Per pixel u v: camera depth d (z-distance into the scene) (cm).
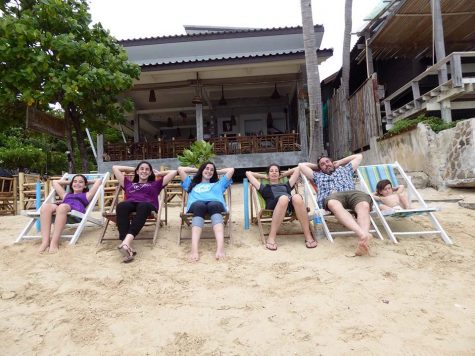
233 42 1330
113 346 255
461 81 731
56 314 295
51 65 753
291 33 1309
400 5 919
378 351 240
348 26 1220
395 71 1331
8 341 262
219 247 405
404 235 450
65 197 487
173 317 288
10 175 865
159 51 1340
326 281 340
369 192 494
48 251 423
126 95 1344
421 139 770
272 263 384
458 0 917
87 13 814
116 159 1238
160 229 503
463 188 694
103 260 399
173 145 1231
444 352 236
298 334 262
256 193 502
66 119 862
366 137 1072
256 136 1206
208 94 1411
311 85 870
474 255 392
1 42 693
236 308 298
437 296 309
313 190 520
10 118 855
